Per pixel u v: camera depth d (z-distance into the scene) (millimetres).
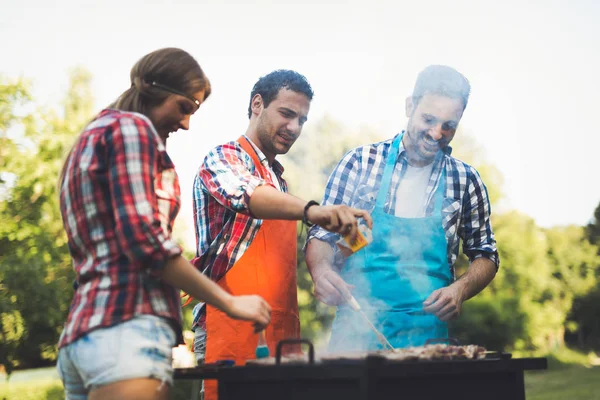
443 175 2627
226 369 1610
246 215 2209
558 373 12828
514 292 15445
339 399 1511
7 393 11719
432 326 2424
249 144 2504
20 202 8977
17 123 9242
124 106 1807
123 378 1485
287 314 2428
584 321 17984
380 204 2562
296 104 2488
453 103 2535
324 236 2506
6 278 8227
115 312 1524
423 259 2502
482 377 1683
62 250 9094
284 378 1541
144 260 1513
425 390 1582
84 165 1592
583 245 18859
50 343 8695
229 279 2352
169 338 1590
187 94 1814
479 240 2674
